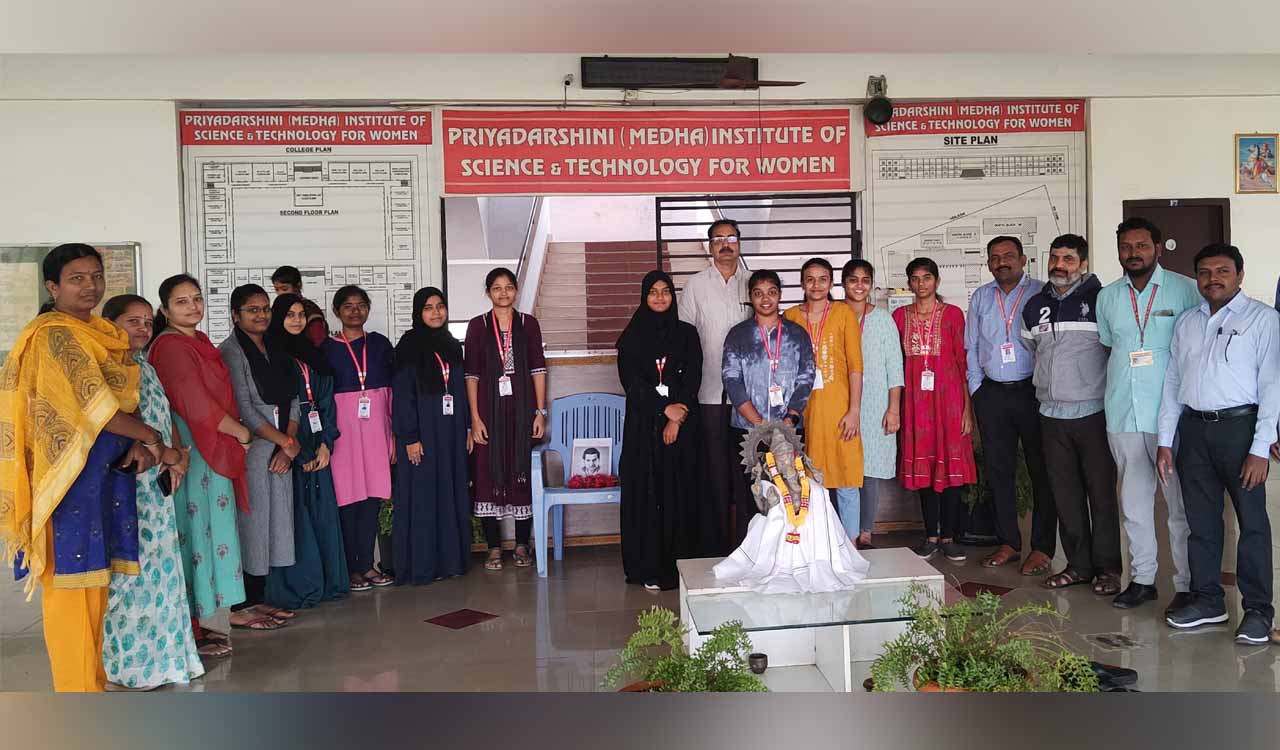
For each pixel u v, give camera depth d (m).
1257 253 6.33
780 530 3.19
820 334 4.88
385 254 5.94
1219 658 3.57
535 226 9.60
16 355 3.08
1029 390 4.95
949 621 2.34
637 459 4.88
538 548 5.19
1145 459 4.26
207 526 3.97
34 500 3.04
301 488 4.70
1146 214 6.26
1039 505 4.94
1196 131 6.24
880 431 5.16
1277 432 3.69
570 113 5.98
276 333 4.66
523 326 5.29
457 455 5.20
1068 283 4.57
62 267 3.14
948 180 6.19
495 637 4.13
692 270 9.83
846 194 6.27
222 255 5.86
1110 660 3.58
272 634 4.27
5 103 5.63
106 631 3.48
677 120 6.04
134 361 3.46
